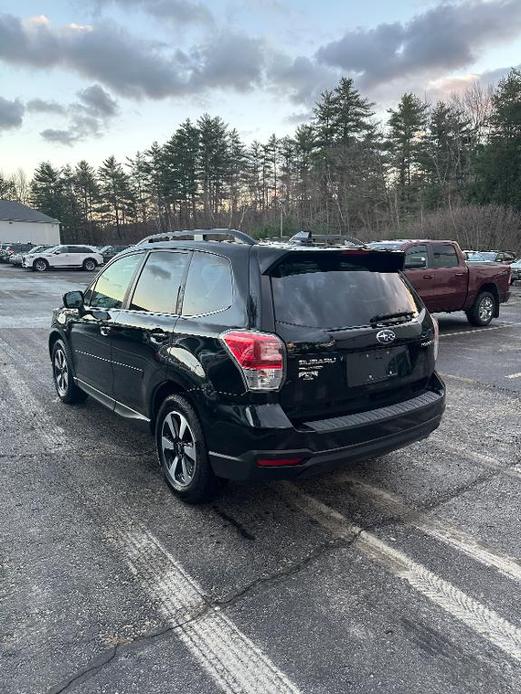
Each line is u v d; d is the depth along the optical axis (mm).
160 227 65125
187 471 3389
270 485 3711
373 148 49156
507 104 35594
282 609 2426
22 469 3928
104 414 5203
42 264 32125
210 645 2203
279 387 2818
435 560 2809
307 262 3107
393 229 40844
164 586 2588
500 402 5672
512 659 2123
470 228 32406
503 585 2594
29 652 2156
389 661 2113
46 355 7984
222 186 60219
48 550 2885
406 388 3453
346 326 3066
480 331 10281
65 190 72375
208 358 3016
